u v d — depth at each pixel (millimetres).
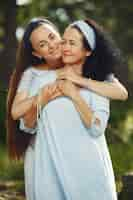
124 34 27062
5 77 17625
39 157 8391
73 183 8266
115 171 16047
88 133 8367
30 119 8453
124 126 22734
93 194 8305
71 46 8508
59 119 8328
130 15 27219
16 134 8766
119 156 17859
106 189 8359
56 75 8547
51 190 8312
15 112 8453
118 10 27266
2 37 23453
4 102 17016
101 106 8398
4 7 22078
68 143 8289
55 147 8305
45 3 27688
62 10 27453
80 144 8305
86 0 27562
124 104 22672
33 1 26594
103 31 8711
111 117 22172
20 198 12594
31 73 8609
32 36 8602
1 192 13125
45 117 8375
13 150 8828
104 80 8609
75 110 8352
